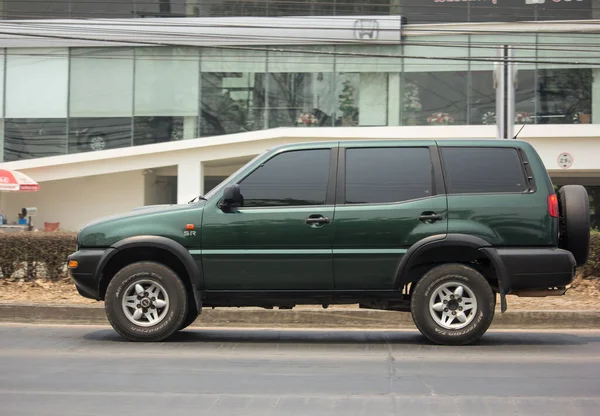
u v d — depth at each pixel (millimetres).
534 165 8414
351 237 8289
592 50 24531
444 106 25094
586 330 9945
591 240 12359
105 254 8430
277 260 8328
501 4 24906
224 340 8961
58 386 6395
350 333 9641
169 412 5527
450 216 8266
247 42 25516
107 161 26609
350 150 8523
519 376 6859
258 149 25938
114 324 8516
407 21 25234
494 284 8820
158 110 26297
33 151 26781
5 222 26953
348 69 25547
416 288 8320
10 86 26719
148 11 26031
